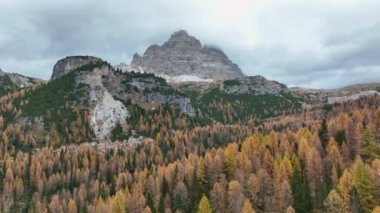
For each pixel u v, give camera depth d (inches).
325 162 6058.1
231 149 6993.1
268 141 7396.7
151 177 7372.1
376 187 5027.1
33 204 7613.2
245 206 4938.5
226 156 6815.9
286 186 5285.4
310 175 5885.8
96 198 7322.8
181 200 6240.2
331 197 4749.0
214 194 5782.5
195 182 6604.3
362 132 6555.1
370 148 6402.6
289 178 5856.3
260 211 5610.2
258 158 6614.2
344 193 4963.1
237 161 6756.9
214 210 5703.7
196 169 7249.0
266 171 6289.4
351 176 5083.7
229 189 5733.3
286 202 5231.3
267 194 5792.3
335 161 6092.5
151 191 7012.8
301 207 5157.5
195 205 6033.5
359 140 6501.0
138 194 6717.5
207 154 6909.5
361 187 5004.9
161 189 6825.8
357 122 7101.4
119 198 6402.6
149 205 6171.3
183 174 7180.1
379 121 7071.9
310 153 6013.8
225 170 6756.9
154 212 5984.3
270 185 5816.9
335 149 6328.7
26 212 7632.9
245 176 6220.5
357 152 6451.8
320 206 5088.6
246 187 5900.6
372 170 5147.6
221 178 6333.7
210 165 6707.7
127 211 6368.1
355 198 4781.0
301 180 5738.2
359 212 4763.8
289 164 5989.2
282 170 5910.4
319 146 6747.1
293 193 5334.6
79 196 7637.8
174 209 6205.7
